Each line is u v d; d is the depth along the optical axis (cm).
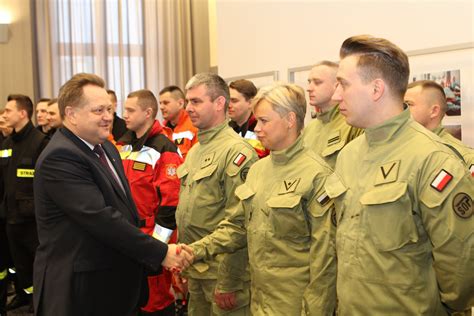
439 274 140
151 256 206
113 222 199
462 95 297
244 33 479
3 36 652
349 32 371
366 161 153
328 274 177
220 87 249
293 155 197
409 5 328
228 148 240
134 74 729
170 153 316
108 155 231
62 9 692
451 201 136
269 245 194
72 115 208
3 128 500
